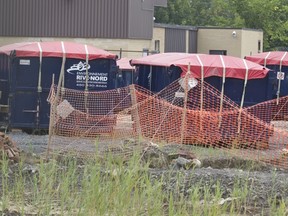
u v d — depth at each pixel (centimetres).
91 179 1847
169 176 2239
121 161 2047
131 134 3688
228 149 3450
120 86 5466
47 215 1756
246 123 3747
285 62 5684
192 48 12181
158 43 11050
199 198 1981
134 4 9419
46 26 9419
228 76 3931
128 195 1767
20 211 1834
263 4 14638
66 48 4228
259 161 3073
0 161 2445
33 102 4219
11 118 4216
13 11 9475
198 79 3903
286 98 4994
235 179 2355
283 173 2852
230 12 15875
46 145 3291
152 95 3934
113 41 9356
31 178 2269
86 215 1709
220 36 12119
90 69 4231
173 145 3284
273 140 3753
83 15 9350
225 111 3838
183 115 3531
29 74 4209
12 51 4178
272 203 2062
